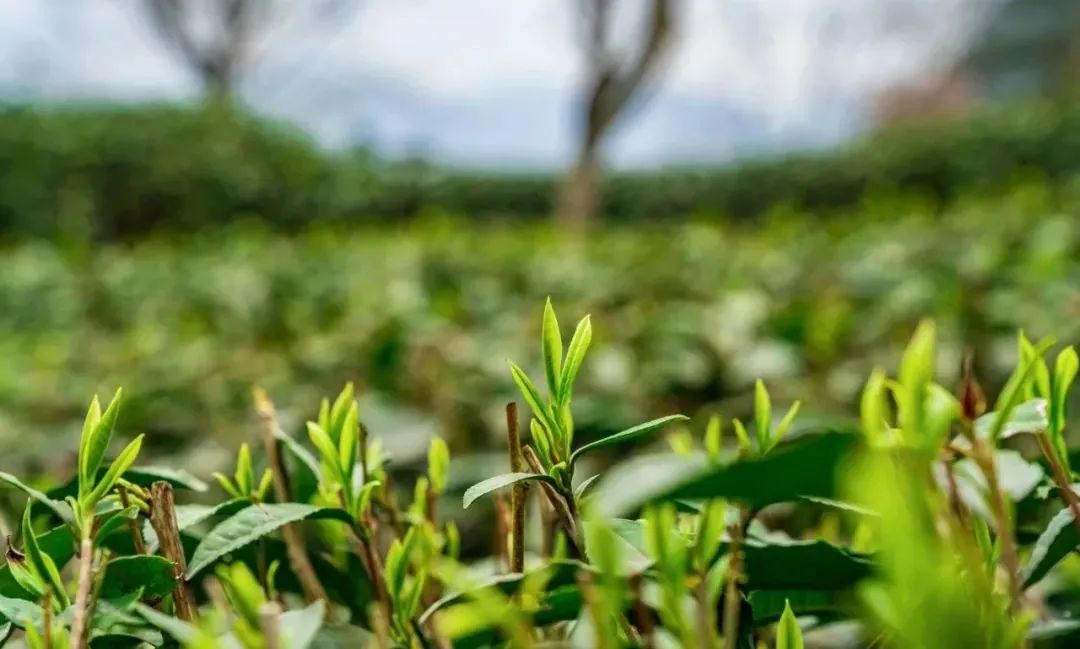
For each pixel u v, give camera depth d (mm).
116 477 654
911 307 2668
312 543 1031
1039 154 10641
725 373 2453
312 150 11172
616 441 641
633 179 14914
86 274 4809
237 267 4758
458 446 2188
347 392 802
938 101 23516
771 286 3695
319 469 854
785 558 658
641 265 4234
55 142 9336
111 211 9586
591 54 9812
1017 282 2865
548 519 855
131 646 700
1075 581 794
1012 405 576
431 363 2471
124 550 793
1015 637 505
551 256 4629
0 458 2162
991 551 638
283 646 600
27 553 651
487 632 697
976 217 4211
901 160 11859
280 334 3723
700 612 548
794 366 2480
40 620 641
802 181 13109
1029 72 27703
